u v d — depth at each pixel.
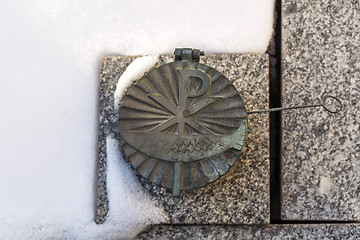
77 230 0.66
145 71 0.67
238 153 0.61
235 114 0.61
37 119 0.68
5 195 0.67
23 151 0.68
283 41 0.68
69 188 0.67
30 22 0.70
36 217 0.66
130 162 0.63
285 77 0.68
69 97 0.69
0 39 0.70
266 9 0.70
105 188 0.66
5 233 0.66
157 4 0.70
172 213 0.65
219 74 0.62
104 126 0.66
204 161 0.62
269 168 0.66
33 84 0.69
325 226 0.66
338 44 0.68
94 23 0.70
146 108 0.62
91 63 0.69
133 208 0.65
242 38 0.69
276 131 0.69
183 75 0.61
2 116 0.68
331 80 0.67
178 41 0.69
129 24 0.70
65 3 0.70
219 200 0.65
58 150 0.68
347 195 0.66
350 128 0.67
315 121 0.67
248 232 0.65
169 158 0.61
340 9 0.68
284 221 0.67
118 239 0.65
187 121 0.61
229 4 0.70
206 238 0.65
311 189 0.66
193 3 0.70
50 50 0.69
